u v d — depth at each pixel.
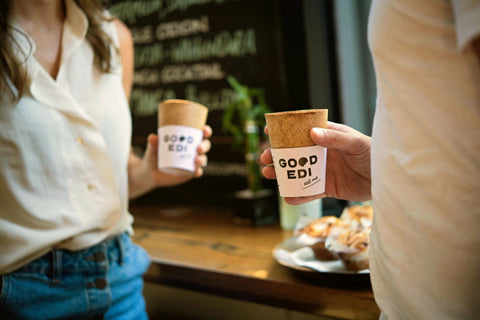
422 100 0.60
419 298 0.65
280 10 1.92
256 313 1.51
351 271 1.18
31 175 1.02
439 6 0.58
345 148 0.87
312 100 1.91
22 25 1.09
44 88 1.05
